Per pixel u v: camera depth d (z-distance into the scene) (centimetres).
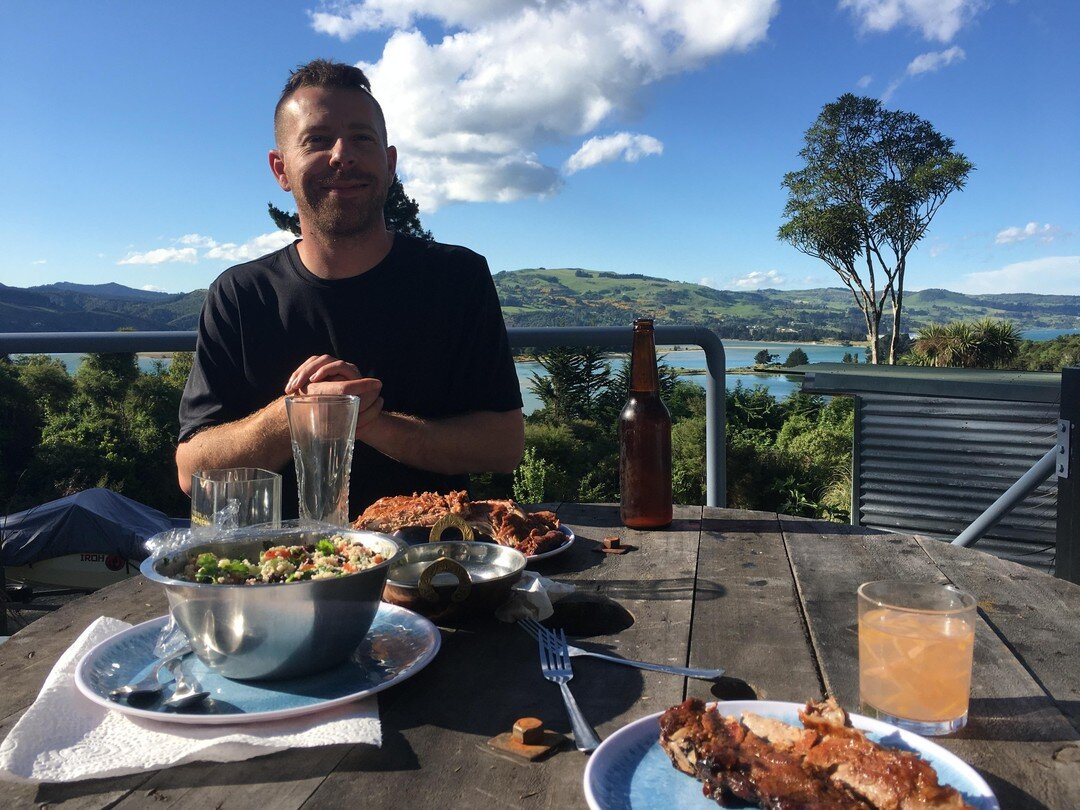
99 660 83
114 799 62
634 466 151
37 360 2130
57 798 62
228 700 76
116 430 2152
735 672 86
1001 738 71
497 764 67
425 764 67
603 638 97
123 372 2262
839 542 142
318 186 186
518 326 259
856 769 57
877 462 363
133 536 1245
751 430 1916
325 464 121
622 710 77
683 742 62
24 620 390
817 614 104
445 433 181
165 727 71
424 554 114
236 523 106
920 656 72
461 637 97
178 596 77
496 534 133
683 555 133
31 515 1252
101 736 70
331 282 193
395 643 91
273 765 67
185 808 61
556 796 62
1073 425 199
